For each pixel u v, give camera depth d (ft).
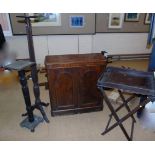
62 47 12.77
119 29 13.11
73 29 12.26
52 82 6.61
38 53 12.65
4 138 6.30
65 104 7.20
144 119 6.85
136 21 12.99
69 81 6.71
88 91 7.09
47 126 6.89
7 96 9.01
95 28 12.58
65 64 6.32
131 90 4.93
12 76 10.19
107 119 7.26
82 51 13.16
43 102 7.97
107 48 13.67
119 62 13.80
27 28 6.09
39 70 11.90
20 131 6.64
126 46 13.87
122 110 7.81
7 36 11.84
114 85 5.08
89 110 7.59
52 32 12.11
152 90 4.70
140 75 5.82
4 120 7.23
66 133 6.54
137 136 6.36
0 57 6.48
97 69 6.66
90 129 6.73
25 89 6.23
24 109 7.94
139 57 14.34
